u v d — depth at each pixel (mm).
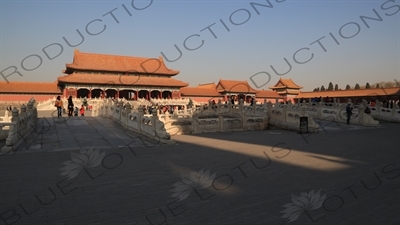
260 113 35062
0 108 59688
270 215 7273
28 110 22297
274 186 9680
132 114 23812
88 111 51250
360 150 16766
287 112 29438
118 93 80312
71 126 25219
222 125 27531
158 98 83250
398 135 24656
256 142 20078
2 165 12172
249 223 6789
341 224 6793
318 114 41656
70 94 74250
